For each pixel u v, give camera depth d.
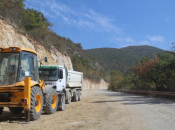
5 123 7.08
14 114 9.53
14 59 7.59
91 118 8.41
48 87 9.65
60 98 11.23
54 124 7.05
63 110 11.41
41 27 30.48
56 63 30.55
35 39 26.28
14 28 20.98
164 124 6.91
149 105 13.17
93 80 75.75
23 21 27.42
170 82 22.77
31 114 7.46
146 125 6.76
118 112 10.10
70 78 16.09
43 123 7.22
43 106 9.45
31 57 8.27
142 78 27.25
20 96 7.38
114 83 55.78
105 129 6.21
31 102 7.42
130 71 41.03
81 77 19.67
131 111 10.34
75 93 17.31
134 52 158.75
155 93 22.59
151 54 143.00
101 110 11.12
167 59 23.45
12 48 7.64
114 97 22.39
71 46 79.38
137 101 16.47
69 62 39.62
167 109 10.98
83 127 6.53
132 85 37.00
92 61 93.06
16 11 26.03
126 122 7.34
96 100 18.61
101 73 91.81
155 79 25.27
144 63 26.86
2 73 7.49
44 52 26.88
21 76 7.55
